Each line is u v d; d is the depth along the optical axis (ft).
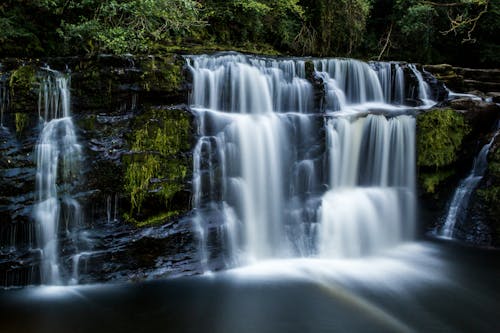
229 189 22.98
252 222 23.49
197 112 23.07
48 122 20.93
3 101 20.25
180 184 21.52
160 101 23.79
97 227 20.26
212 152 22.65
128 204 20.67
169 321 16.65
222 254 21.94
